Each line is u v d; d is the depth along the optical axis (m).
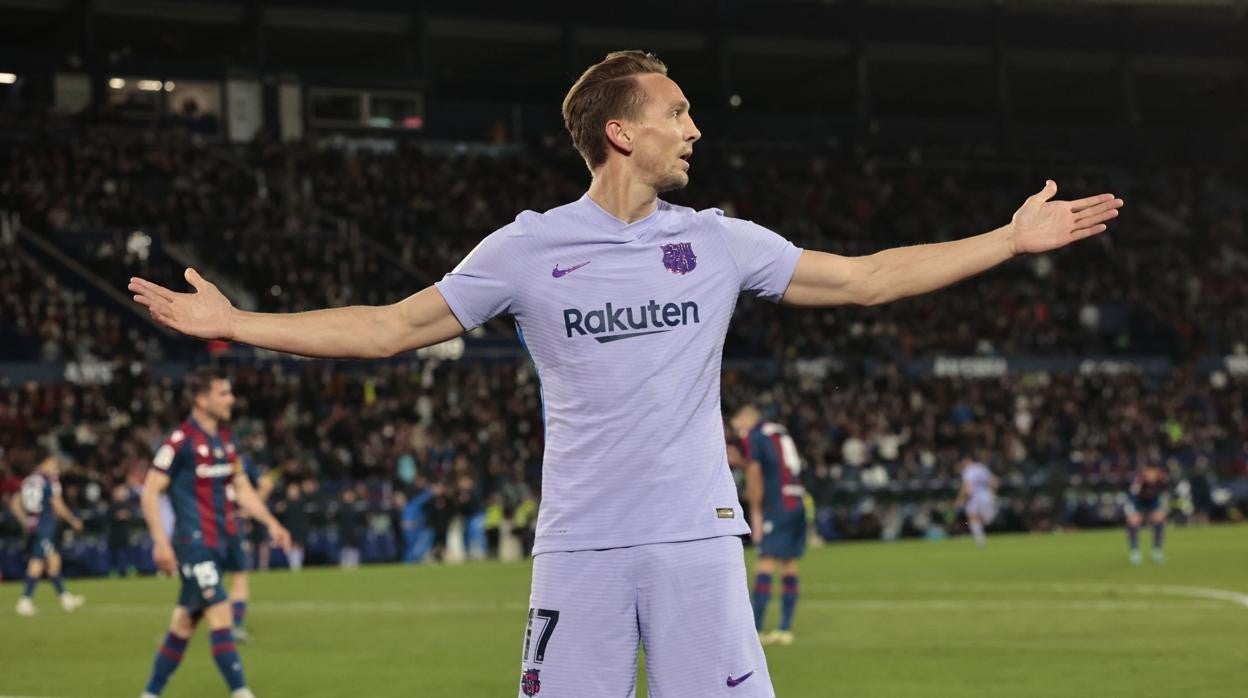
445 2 60.16
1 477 32.72
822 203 61.59
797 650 14.32
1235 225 67.50
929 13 67.69
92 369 39.03
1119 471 45.84
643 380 4.61
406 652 15.06
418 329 4.71
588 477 4.61
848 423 44.47
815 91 72.69
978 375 51.34
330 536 34.84
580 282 4.66
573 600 4.58
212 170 49.62
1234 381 54.00
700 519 4.58
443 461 37.94
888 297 4.80
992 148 69.56
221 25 57.53
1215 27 71.88
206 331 4.54
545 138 61.59
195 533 10.91
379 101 57.91
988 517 36.69
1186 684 11.42
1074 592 20.72
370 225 51.28
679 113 4.75
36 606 23.22
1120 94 72.44
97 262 43.91
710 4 64.50
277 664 14.17
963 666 12.82
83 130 50.25
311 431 37.28
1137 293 59.66
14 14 54.44
